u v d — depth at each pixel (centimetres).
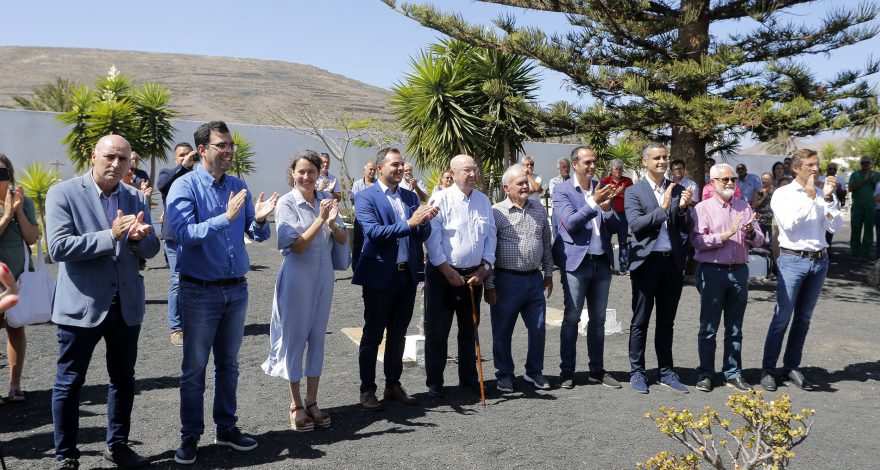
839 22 989
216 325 378
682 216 498
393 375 475
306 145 2202
